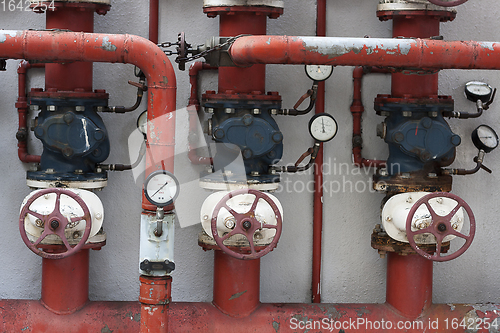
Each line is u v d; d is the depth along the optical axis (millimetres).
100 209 3064
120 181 3430
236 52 2738
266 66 3418
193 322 3164
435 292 3592
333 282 3549
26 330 3129
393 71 2875
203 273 3492
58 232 2629
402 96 3160
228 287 3184
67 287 3150
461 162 3520
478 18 3482
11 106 3381
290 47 2602
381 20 3240
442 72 3494
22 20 3348
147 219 2766
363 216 3516
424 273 3242
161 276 2801
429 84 3148
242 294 3186
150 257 2775
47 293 3168
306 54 2604
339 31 3439
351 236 3525
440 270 3586
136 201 3445
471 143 3518
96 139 3006
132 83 3080
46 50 2666
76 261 3160
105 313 3174
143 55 2736
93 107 3109
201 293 3500
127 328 3158
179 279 3488
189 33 3391
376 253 3537
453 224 3035
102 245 3168
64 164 3084
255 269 3219
